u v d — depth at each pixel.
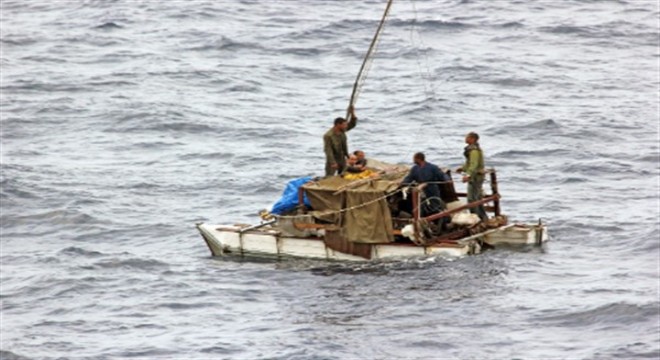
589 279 115.81
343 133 123.38
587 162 160.12
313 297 113.25
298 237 120.94
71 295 117.94
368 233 118.19
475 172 120.44
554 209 140.50
